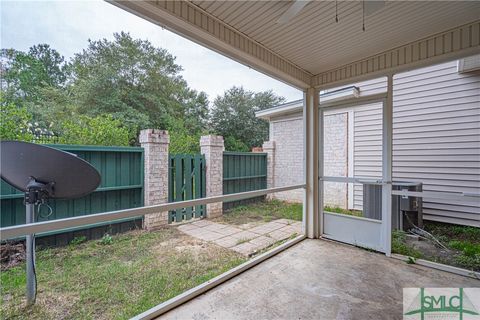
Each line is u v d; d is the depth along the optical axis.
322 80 3.64
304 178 3.85
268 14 2.21
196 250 3.22
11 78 6.41
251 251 3.22
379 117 3.45
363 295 2.15
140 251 3.14
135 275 2.52
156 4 1.84
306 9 2.13
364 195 3.38
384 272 2.61
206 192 4.89
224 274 2.45
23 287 2.19
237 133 13.66
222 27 2.38
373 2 1.77
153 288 2.28
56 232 3.09
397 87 4.57
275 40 2.70
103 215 1.62
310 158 3.79
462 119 3.94
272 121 7.34
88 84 8.34
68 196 1.78
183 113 12.01
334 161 3.81
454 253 3.11
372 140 3.52
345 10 2.15
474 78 3.84
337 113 3.83
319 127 3.78
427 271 2.63
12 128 3.07
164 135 4.09
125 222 3.81
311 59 3.20
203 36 2.27
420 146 4.33
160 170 4.03
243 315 1.88
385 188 3.11
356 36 2.64
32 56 7.09
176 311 1.94
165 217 4.13
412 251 3.09
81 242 3.31
